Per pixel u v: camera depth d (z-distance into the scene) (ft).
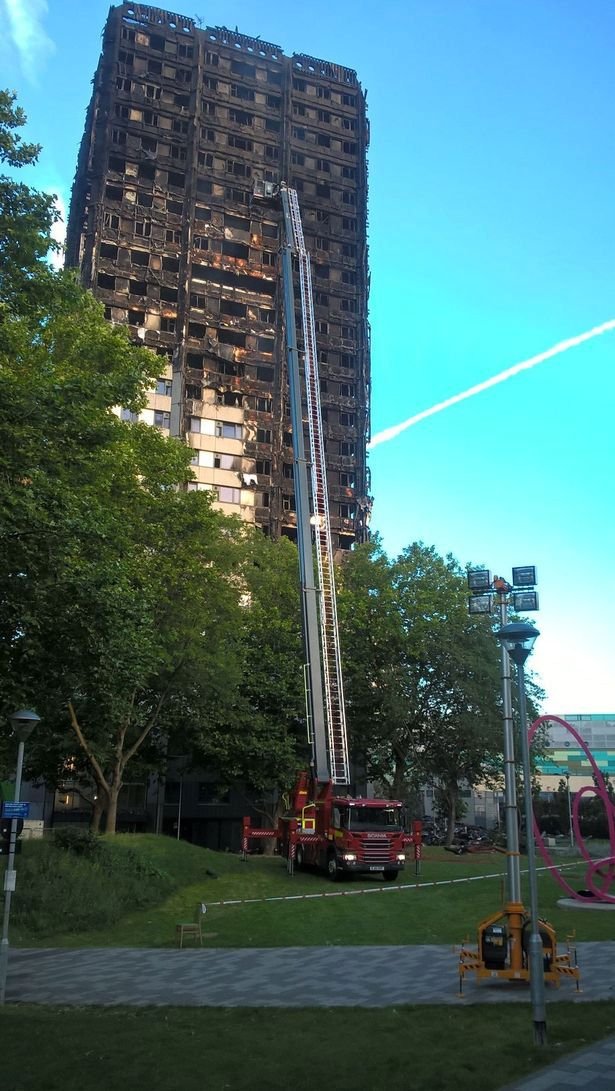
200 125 292.40
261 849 174.40
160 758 164.45
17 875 80.59
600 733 399.24
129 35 291.17
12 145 54.75
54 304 58.75
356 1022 36.52
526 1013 37.24
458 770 177.06
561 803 288.10
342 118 321.52
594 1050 30.25
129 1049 31.58
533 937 32.71
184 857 106.73
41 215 56.13
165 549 116.37
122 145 278.26
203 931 71.00
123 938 70.64
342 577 183.01
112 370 90.74
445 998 42.04
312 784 108.47
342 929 69.77
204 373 265.54
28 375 68.69
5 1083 27.04
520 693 38.42
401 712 158.61
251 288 283.59
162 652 91.76
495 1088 25.88
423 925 70.64
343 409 289.94
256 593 173.06
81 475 70.90
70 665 60.18
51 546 53.57
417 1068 28.04
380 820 101.40
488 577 47.70
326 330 295.89
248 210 288.30
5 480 52.29
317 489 123.44
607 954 53.67
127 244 268.82
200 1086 26.45
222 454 261.65
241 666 155.43
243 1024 36.63
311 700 108.58
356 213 312.50
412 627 166.50
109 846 96.43
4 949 45.85
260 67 309.42
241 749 156.25
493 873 108.99
